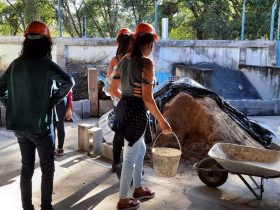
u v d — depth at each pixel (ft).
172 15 60.54
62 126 16.33
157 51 38.65
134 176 11.91
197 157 16.19
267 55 41.65
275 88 35.68
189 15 61.57
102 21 62.69
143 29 10.34
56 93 9.78
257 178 14.38
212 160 13.12
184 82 18.78
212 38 54.54
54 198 12.18
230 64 41.04
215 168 12.91
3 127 22.12
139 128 10.31
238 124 18.34
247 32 53.06
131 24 61.21
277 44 41.06
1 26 61.87
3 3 59.26
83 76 34.76
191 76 34.65
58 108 15.98
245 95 36.73
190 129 17.16
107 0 59.11
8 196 12.26
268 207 12.05
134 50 10.30
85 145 17.31
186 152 16.46
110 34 60.90
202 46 40.06
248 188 13.15
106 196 12.40
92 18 60.54
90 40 36.47
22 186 10.27
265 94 36.68
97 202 11.94
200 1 57.47
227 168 12.28
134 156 10.72
